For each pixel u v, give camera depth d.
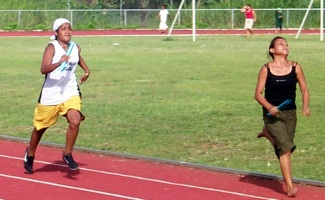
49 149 13.55
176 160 12.55
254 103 18.86
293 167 12.01
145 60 30.42
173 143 14.02
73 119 10.88
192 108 18.11
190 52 34.06
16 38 45.97
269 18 56.28
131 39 44.53
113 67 27.83
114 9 58.44
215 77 24.52
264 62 29.11
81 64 11.34
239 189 10.52
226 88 21.86
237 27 56.56
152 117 16.88
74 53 10.99
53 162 12.34
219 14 56.84
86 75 11.38
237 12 56.75
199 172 11.68
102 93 20.97
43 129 11.17
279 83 9.85
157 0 61.44
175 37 46.50
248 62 29.17
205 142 14.09
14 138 14.48
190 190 10.46
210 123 16.03
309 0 56.47
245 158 12.74
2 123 16.39
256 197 10.08
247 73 25.53
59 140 14.34
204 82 23.27
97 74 25.52
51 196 10.09
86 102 19.27
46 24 55.62
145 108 18.17
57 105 10.97
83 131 15.24
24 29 54.44
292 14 55.44
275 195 10.19
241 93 20.80
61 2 59.00
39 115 11.08
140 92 21.11
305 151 13.16
